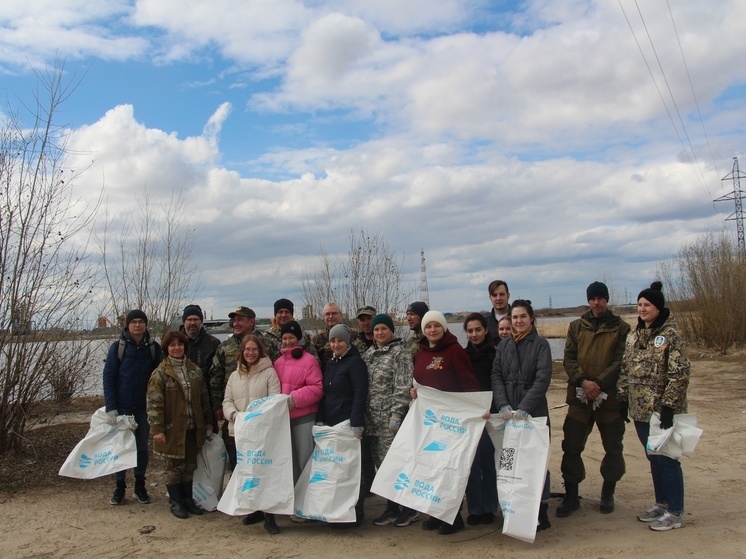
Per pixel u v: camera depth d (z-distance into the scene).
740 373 17.86
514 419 5.80
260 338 6.65
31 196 8.37
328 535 6.02
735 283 23.14
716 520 6.03
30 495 7.17
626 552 5.30
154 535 6.02
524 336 6.03
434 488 5.75
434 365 6.11
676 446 5.74
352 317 14.23
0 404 8.17
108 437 6.80
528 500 5.51
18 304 8.23
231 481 6.18
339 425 6.18
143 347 7.06
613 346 6.27
